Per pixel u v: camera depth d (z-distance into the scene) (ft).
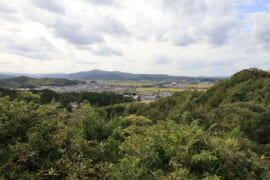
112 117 18.21
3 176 6.31
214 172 9.10
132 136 13.00
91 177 7.42
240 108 24.44
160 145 10.55
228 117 22.75
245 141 13.58
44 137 8.63
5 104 9.60
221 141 11.39
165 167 9.28
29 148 7.47
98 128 13.69
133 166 7.98
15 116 8.98
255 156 10.95
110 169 8.13
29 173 6.96
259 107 24.68
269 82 38.34
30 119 9.42
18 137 8.02
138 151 9.73
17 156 7.15
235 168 9.08
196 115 24.43
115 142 11.48
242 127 19.52
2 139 8.03
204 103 45.24
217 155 9.84
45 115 10.87
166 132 12.67
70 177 6.72
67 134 9.49
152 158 9.34
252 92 37.29
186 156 9.39
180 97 69.56
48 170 7.02
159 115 46.42
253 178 8.65
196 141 10.81
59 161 7.52
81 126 12.55
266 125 19.31
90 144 10.80
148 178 7.81
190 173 8.82
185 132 11.59
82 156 8.30
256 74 52.80
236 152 9.91
